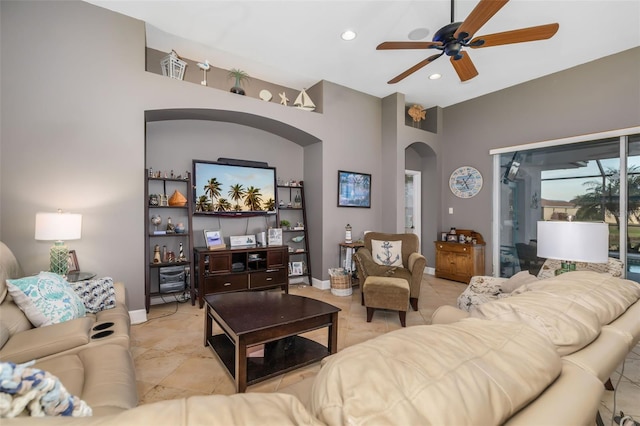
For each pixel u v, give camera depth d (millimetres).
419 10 2799
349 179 4699
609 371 740
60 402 654
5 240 2500
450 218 5363
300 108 4230
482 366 550
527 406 555
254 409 444
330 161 4516
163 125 3775
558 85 4027
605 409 1709
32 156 2594
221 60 3828
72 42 2746
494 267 4723
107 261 2895
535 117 4254
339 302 3803
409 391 463
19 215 2547
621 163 3531
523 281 2223
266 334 1907
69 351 1562
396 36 3227
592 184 3770
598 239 1737
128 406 1200
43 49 2639
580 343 765
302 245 4820
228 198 4066
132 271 3014
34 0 2609
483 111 4883
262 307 2236
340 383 490
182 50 3607
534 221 4316
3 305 1721
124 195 2969
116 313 2100
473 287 2664
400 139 4879
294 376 2094
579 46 3389
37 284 1840
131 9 2879
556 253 1867
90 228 2820
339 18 2938
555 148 4098
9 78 2516
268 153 4578
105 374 1357
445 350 575
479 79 4297
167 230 3645
